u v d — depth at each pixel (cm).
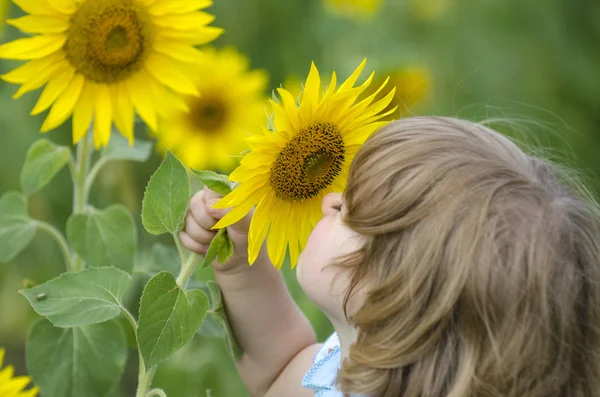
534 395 133
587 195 144
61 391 151
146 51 153
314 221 140
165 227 139
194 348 183
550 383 133
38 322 151
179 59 153
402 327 133
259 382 151
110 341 152
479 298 132
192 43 153
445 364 134
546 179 137
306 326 151
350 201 135
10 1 172
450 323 134
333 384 142
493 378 132
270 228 138
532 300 132
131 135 154
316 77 134
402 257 133
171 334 136
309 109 135
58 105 151
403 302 133
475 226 132
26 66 149
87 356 151
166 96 154
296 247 140
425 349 133
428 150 135
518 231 132
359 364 135
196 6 152
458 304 133
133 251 154
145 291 135
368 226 134
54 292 139
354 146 139
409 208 133
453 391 132
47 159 155
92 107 152
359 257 135
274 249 138
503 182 134
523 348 132
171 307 136
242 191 134
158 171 138
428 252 133
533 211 133
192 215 139
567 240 134
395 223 133
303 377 147
